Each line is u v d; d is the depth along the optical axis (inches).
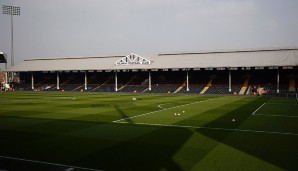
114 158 366.6
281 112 855.1
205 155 378.0
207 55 2379.4
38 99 1445.6
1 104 1144.2
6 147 424.5
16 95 1825.8
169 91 2202.3
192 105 1099.3
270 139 473.7
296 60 1940.2
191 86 2273.6
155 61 2420.0
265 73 2271.2
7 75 3196.4
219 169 322.7
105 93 2151.8
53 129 570.3
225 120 686.5
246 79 2260.1
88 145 435.2
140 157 370.6
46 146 430.3
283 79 2164.1
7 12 2738.7
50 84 2755.9
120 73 2755.9
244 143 445.7
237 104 1147.9
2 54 2598.4
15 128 581.6
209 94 1987.0
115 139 475.8
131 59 2423.7
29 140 470.9
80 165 339.9
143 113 832.3
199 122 655.8
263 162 346.9
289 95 1788.9
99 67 2464.3
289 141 458.9
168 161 353.1
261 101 1320.1
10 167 334.0
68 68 2556.6
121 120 692.1
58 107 1018.7
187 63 2235.5
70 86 2628.0
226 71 2406.5
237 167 329.1
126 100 1374.3
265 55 2138.3
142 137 490.6
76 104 1144.2
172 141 459.8
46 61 2938.0
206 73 2459.4
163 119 706.2
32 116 768.3
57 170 323.0
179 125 614.2
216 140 466.6
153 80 2534.5
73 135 510.0
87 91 2410.2
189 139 474.0
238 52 2326.5
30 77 2970.0
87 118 727.7
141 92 2237.9
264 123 639.8
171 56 2517.2
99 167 332.2
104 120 692.1
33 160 360.2
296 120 687.1
